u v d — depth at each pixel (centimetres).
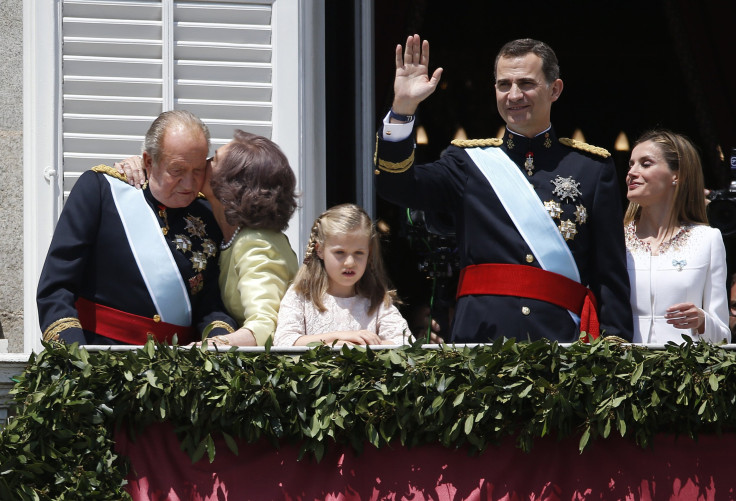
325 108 2153
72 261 1592
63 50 2019
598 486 1495
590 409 1478
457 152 1733
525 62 1700
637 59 3678
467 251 1695
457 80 3562
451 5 3616
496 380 1470
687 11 3238
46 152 1994
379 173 1658
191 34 2055
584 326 1642
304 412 1459
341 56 2291
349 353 1463
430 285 2853
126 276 1612
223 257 1653
